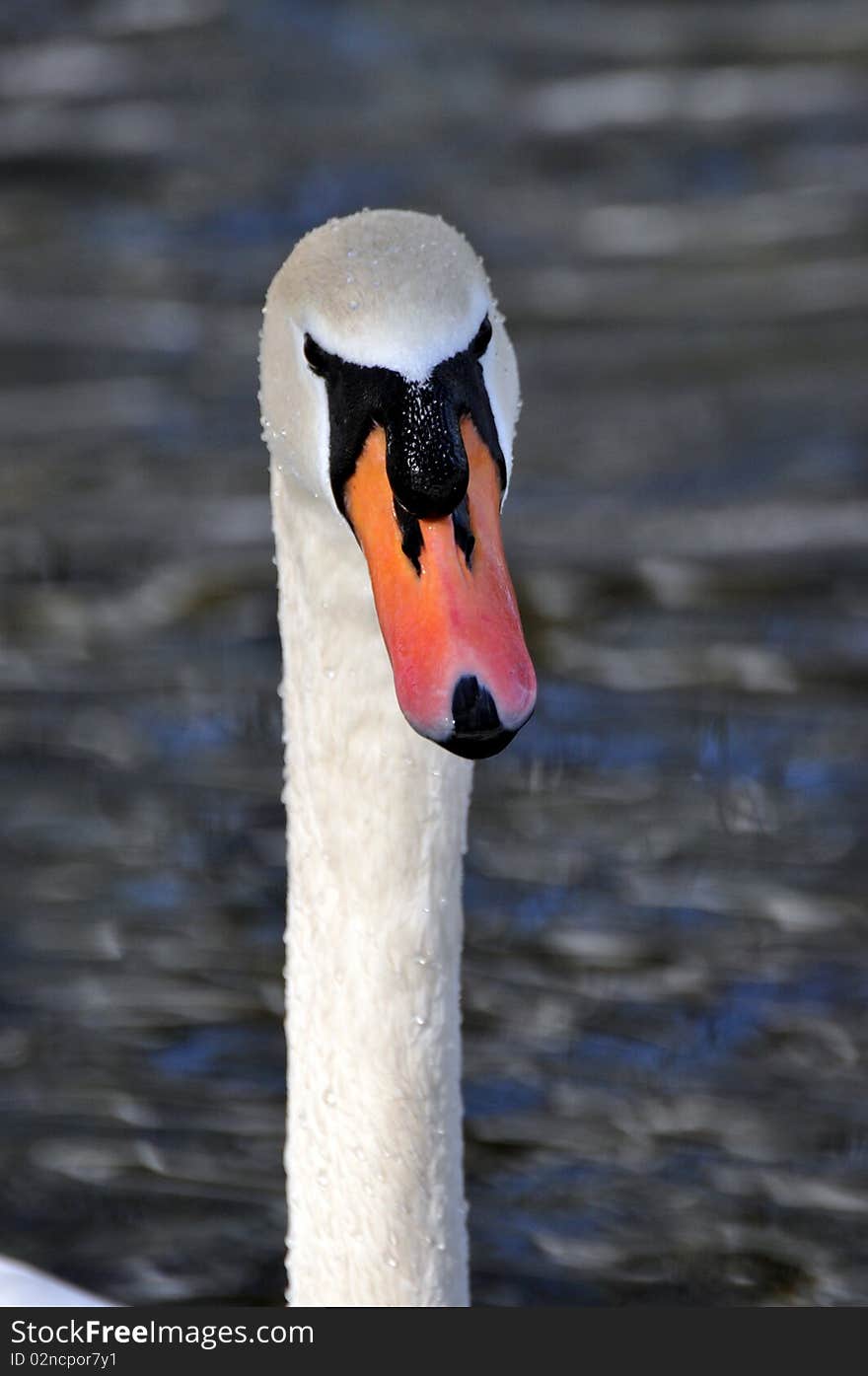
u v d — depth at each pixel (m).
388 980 6.19
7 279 20.91
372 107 25.08
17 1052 10.73
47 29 28.09
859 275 20.08
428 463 4.96
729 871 11.66
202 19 28.36
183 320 19.88
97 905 11.70
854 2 27.89
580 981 10.98
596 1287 9.13
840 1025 10.58
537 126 24.20
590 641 13.87
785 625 13.91
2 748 13.02
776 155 22.97
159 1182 9.99
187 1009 10.98
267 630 14.27
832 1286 9.06
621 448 16.86
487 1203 9.70
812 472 16.23
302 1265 6.41
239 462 16.89
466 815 6.21
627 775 12.50
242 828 12.31
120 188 22.89
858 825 11.95
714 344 18.83
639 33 27.23
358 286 5.18
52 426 17.55
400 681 4.80
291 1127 6.40
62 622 14.36
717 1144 9.93
